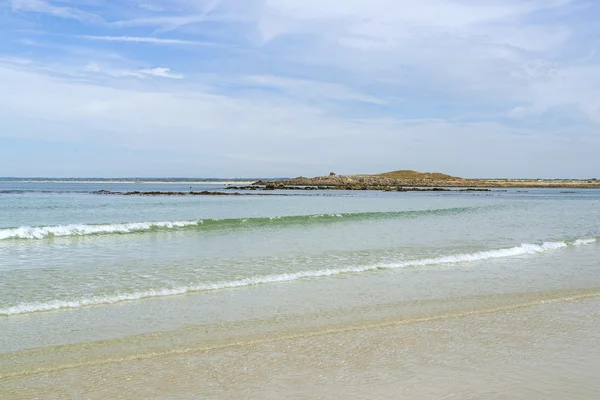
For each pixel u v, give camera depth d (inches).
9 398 218.4
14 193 2965.1
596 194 4222.4
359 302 402.6
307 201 2487.7
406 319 352.8
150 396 221.0
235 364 262.1
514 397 217.8
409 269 558.3
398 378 241.0
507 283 486.3
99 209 1676.9
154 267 561.3
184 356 274.4
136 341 300.4
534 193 4458.7
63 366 258.4
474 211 1658.5
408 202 2459.4
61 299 404.2
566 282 495.8
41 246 751.7
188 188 4872.0
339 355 275.9
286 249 714.8
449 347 289.9
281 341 301.4
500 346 291.9
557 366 257.9
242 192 3949.3
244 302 400.2
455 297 422.9
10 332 316.2
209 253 673.6
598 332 323.3
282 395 221.5
